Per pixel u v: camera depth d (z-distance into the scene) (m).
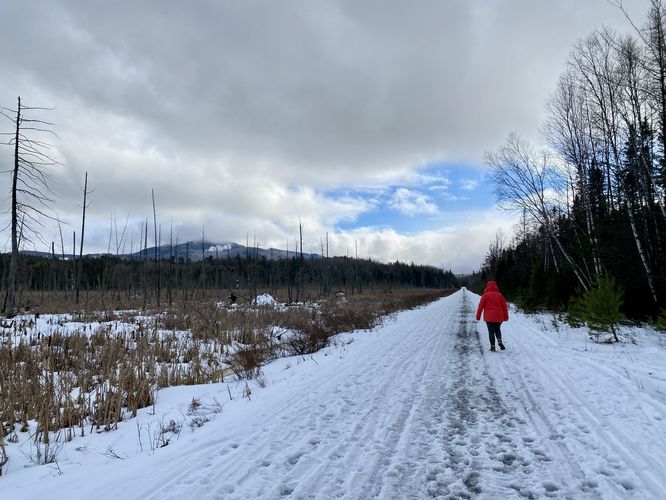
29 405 6.28
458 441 4.45
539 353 9.54
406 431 4.80
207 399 7.12
